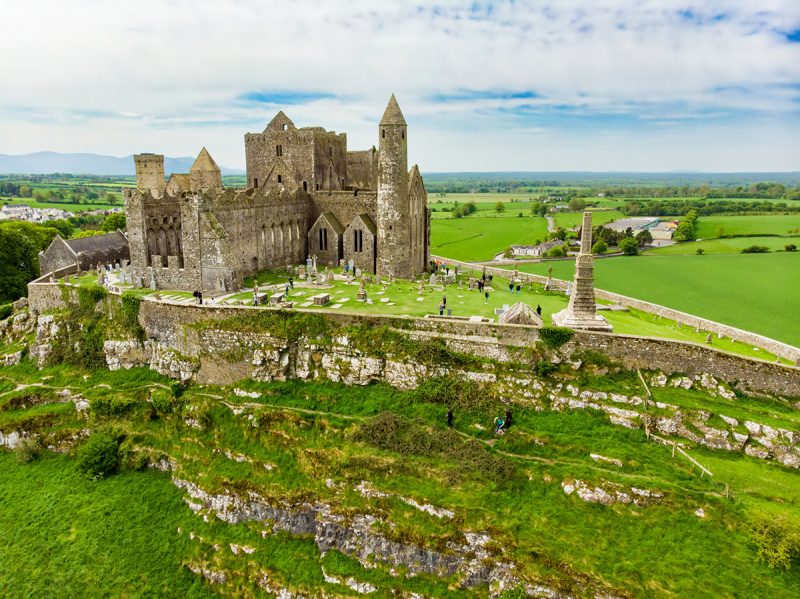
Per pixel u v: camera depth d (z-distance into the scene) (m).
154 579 41.62
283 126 87.81
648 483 39.19
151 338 59.22
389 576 39.38
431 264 90.69
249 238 72.75
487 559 37.47
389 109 72.38
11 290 84.62
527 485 40.84
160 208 70.94
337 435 47.06
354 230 79.50
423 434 45.62
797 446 41.34
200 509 46.06
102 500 47.50
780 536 34.41
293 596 39.97
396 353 51.09
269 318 54.38
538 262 149.25
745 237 179.75
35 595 39.88
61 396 58.19
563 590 34.91
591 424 45.09
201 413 52.09
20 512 46.62
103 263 88.25
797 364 48.25
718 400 45.25
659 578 33.88
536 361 49.00
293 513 43.44
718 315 89.31
